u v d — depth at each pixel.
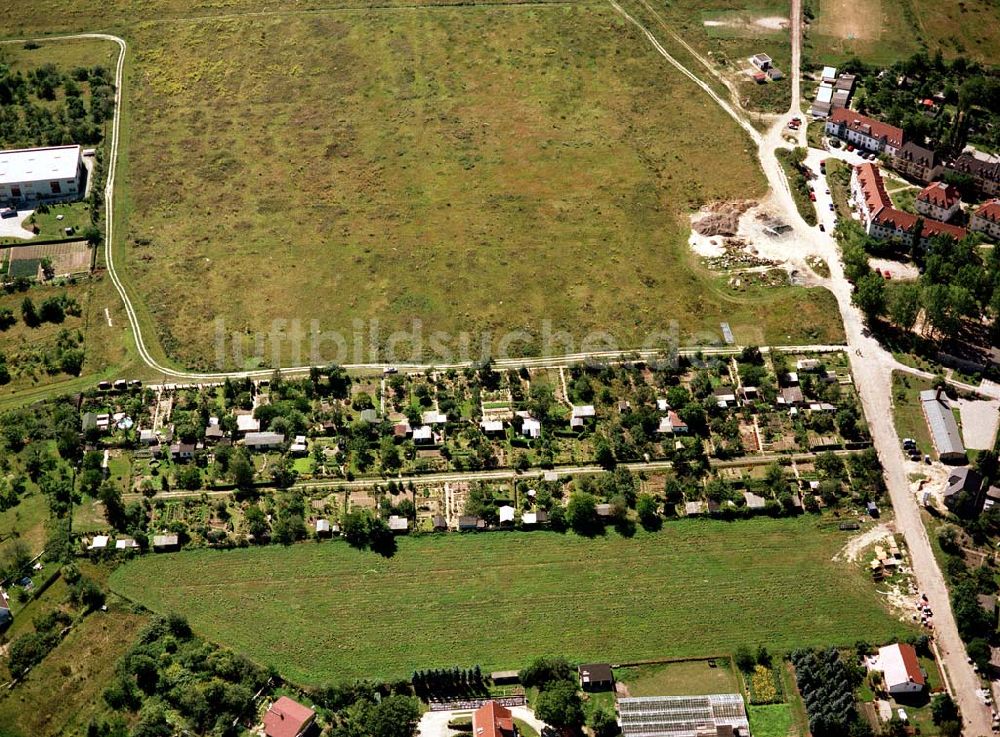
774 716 189.75
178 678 193.88
